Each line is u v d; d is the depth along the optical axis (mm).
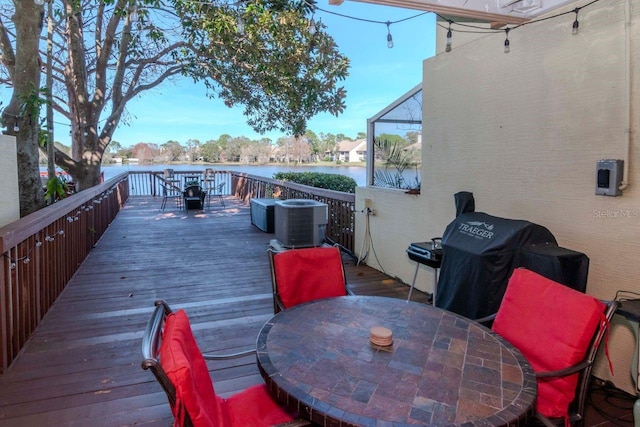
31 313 3070
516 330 1789
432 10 2568
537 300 1754
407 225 4328
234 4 5594
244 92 7617
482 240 2602
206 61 7211
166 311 1556
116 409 2152
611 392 2402
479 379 1342
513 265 2469
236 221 8594
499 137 3127
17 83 4070
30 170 4148
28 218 3088
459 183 3564
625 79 2271
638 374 1925
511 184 3041
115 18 6637
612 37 2328
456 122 3566
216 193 14164
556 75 2666
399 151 4609
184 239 6715
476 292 2523
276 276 2285
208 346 2881
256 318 3412
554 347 1607
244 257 5559
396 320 1846
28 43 4055
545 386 1619
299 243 5496
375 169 5121
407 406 1182
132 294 3996
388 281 4508
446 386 1295
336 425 1118
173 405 1079
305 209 5484
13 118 4023
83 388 2346
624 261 2338
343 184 7469
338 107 7215
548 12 2691
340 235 5961
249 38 5941
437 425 1098
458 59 3512
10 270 2586
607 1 2346
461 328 1768
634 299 2129
